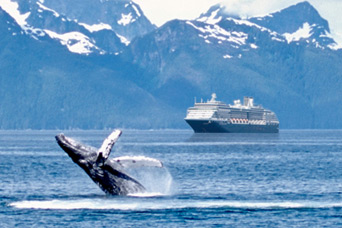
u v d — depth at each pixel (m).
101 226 164.50
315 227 165.00
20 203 195.88
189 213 181.25
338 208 191.38
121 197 195.12
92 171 186.88
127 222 168.62
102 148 183.12
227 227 165.00
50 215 177.38
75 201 196.50
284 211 186.50
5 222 169.25
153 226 164.88
